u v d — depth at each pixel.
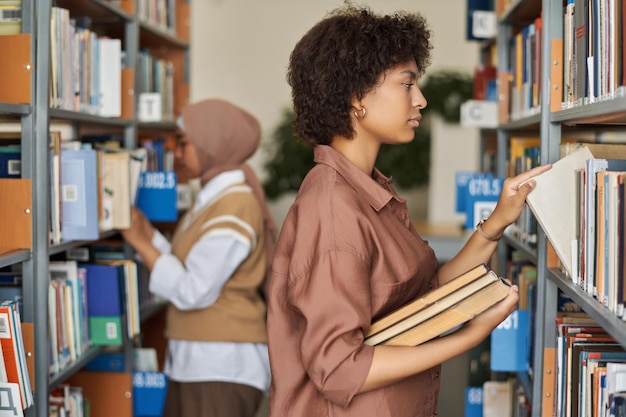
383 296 1.68
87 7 2.95
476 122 3.58
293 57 1.82
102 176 2.69
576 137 2.49
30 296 2.29
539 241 2.19
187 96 4.39
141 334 3.77
